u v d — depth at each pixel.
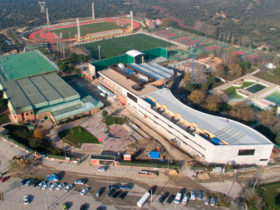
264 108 174.12
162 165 123.75
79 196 110.69
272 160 130.75
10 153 133.12
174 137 144.00
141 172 121.38
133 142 141.00
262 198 109.94
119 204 107.44
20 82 185.62
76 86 198.75
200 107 171.50
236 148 122.56
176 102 156.62
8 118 160.62
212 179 119.31
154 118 153.88
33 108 156.50
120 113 167.12
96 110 168.25
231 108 173.00
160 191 113.44
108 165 126.75
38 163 127.31
